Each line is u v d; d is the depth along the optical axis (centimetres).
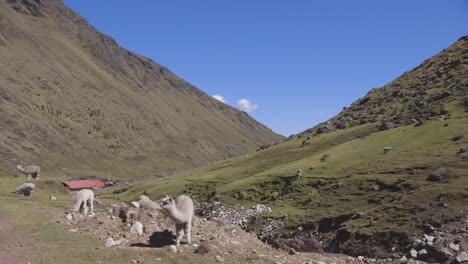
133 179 15962
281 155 7738
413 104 7806
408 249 1898
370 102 10612
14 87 17650
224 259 1270
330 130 9431
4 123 14188
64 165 14475
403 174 3491
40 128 15962
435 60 11250
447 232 1855
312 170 4962
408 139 5066
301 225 3112
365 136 6494
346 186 3803
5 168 10750
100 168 16250
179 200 1416
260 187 5003
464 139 4116
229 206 4584
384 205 2770
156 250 1263
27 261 1068
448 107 6412
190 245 1384
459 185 2623
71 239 1402
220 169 8356
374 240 2153
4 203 2139
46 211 1995
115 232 1588
